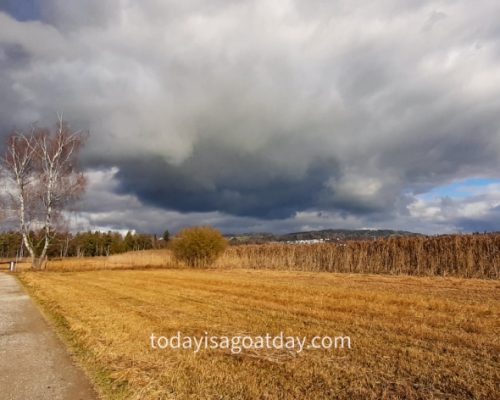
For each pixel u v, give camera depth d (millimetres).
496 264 25609
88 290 19938
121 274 32594
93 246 119250
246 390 6176
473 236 28266
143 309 13562
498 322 10648
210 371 7016
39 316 13148
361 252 35156
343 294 16422
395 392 6047
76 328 10594
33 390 6480
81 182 41281
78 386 6645
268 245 47125
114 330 10219
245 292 17953
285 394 6012
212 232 46156
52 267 42844
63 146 40531
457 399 5773
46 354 8531
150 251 59031
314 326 10500
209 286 21094
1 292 20672
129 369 7188
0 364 7871
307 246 41969
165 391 6184
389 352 8055
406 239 32469
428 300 14547
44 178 40250
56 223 41156
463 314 11805
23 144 39750
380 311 12430
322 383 6449
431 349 8234
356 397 5887
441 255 29234
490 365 7152
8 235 88812
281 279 25578
